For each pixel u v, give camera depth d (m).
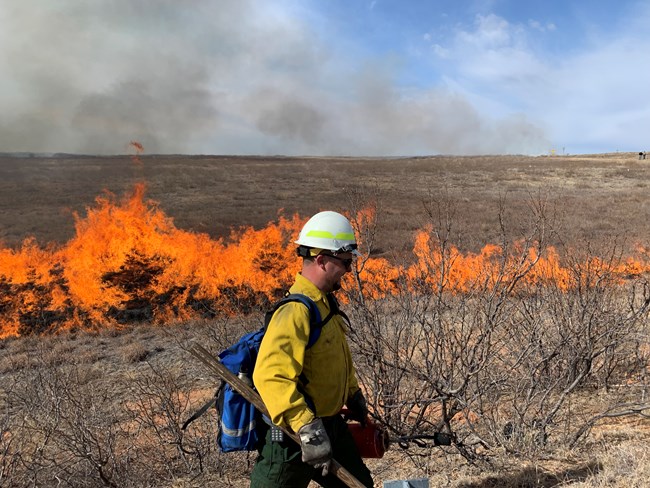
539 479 3.30
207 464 4.60
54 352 9.05
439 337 4.12
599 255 6.58
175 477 4.45
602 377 5.21
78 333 10.63
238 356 2.26
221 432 2.28
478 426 4.33
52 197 34.38
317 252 2.24
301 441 2.04
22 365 8.48
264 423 2.26
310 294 2.23
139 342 9.62
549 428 4.18
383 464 4.09
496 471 3.56
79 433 4.36
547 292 5.21
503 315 4.45
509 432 4.05
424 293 4.72
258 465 2.28
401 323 4.62
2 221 25.80
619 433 4.05
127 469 4.37
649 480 3.04
